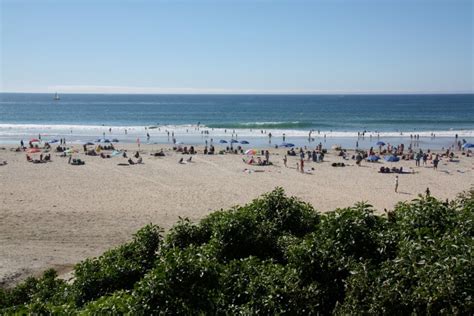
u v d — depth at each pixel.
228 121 113.62
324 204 30.80
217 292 8.55
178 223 12.01
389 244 9.53
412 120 107.31
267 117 129.75
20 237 22.72
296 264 9.32
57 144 62.94
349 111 162.25
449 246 8.08
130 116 133.88
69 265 19.14
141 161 47.09
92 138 72.31
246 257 10.49
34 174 40.09
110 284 10.09
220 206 29.95
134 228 24.47
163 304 7.98
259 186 36.50
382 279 8.07
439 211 10.11
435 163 44.97
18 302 11.41
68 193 33.06
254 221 11.21
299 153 54.44
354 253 9.52
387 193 34.38
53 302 9.97
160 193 33.56
